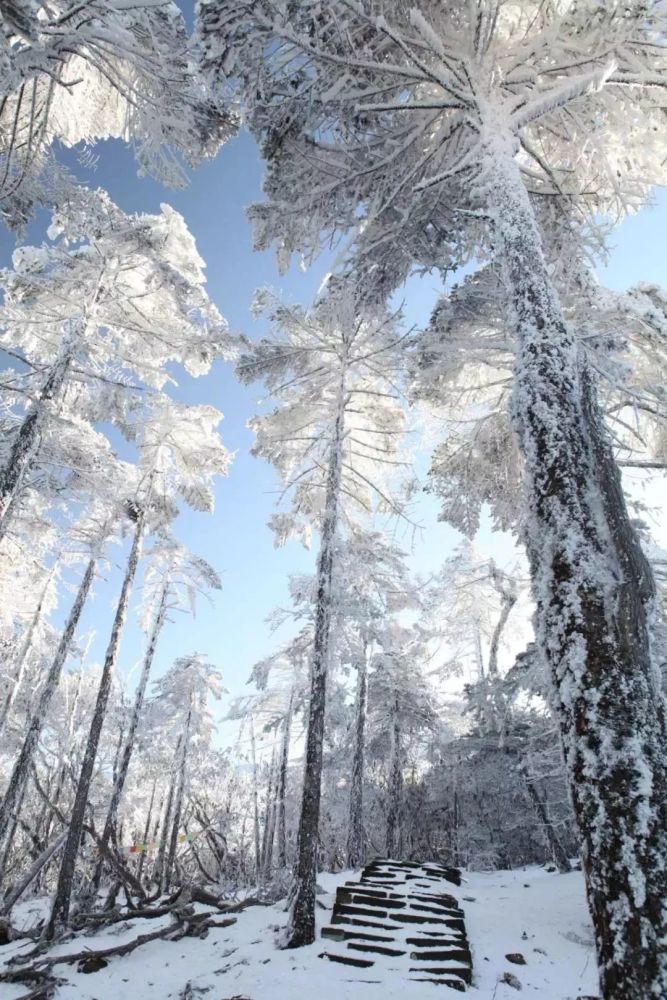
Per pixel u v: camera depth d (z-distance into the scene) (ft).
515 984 21.75
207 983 21.80
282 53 21.11
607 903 10.21
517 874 51.37
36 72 22.40
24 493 39.50
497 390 39.63
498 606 75.72
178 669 90.63
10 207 25.14
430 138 27.68
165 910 33.40
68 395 46.47
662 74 22.58
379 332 35.40
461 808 73.97
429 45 22.09
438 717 71.10
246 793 109.60
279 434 42.24
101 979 24.30
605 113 24.84
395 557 44.32
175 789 87.71
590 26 21.44
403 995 19.81
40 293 41.42
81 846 50.14
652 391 27.91
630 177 27.04
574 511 14.12
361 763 59.06
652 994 9.11
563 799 59.31
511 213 20.72
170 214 51.11
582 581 13.15
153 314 48.39
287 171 26.08
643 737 11.27
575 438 15.34
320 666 31.65
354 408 44.37
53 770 70.33
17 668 61.93
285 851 65.82
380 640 39.88
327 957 23.56
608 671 11.99
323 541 35.29
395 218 28.76
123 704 87.71
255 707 95.30
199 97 25.57
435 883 34.99
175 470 57.82
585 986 21.76
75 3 22.11
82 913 32.71
